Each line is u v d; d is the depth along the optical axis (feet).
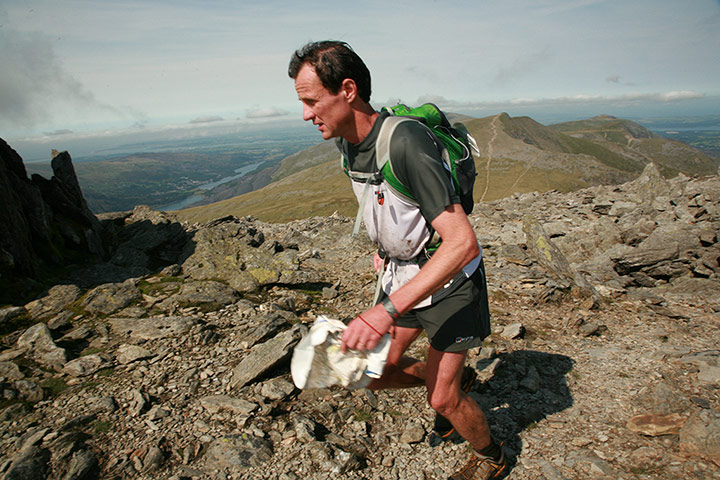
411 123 6.56
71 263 22.57
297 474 9.26
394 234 7.31
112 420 11.00
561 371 13.87
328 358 6.58
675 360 13.76
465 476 8.89
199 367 13.70
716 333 16.29
